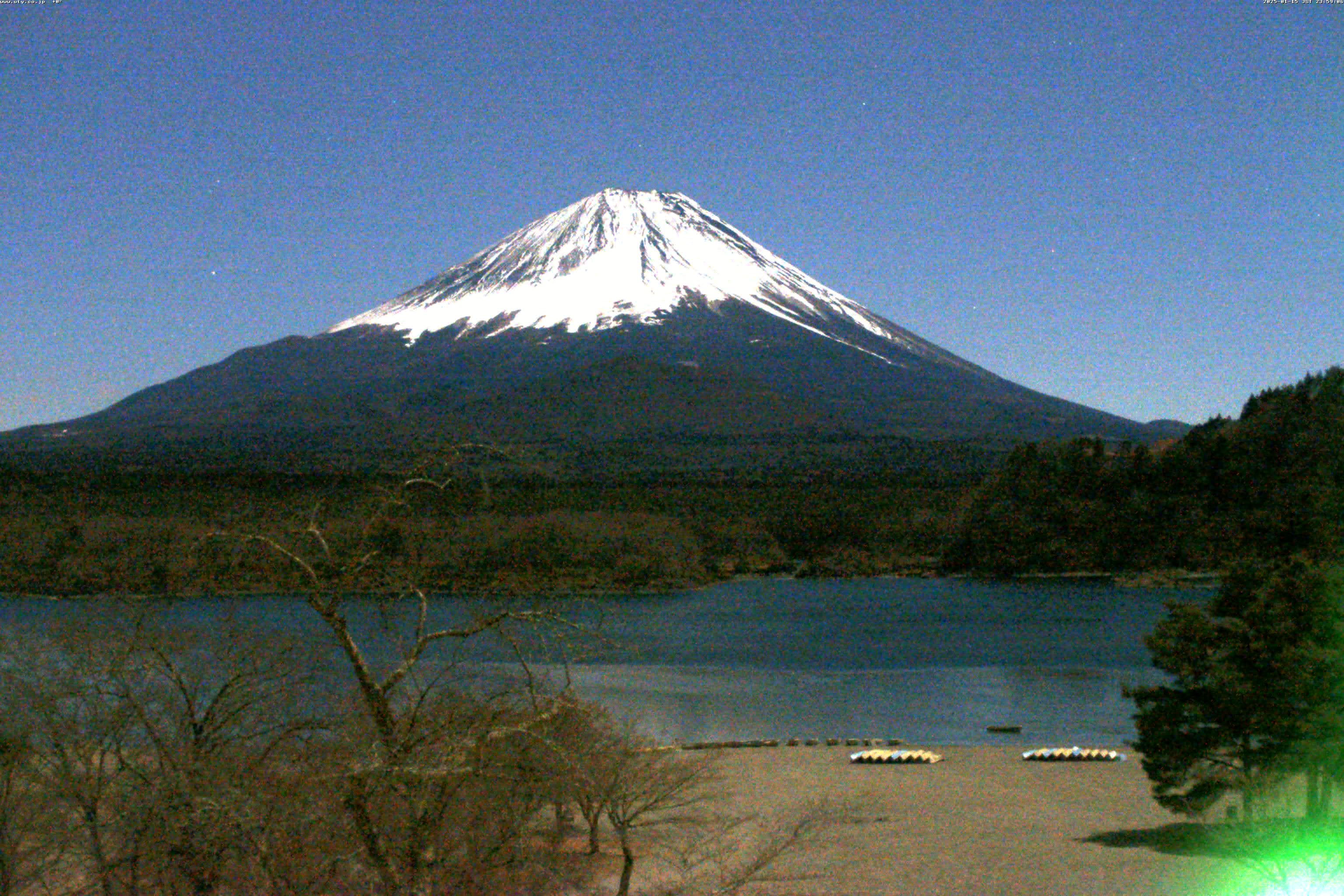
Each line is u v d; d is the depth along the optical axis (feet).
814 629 246.06
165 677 62.90
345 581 42.11
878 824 96.68
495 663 64.64
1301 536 342.44
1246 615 91.25
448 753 43.19
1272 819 89.15
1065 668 198.08
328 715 54.03
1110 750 136.05
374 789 42.83
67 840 56.34
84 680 57.88
